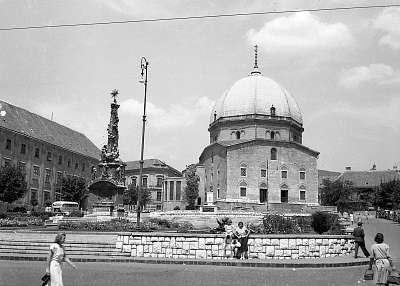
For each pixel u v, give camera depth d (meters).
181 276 17.95
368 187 140.88
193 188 100.38
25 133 85.56
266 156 91.56
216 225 61.22
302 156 94.12
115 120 54.62
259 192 89.94
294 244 24.81
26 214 59.50
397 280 14.43
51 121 105.81
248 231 24.36
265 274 19.09
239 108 98.31
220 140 99.06
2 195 69.12
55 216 55.53
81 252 24.48
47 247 25.17
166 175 141.38
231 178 88.75
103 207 52.09
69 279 16.77
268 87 100.81
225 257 24.02
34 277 17.14
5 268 19.73
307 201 92.38
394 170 149.00
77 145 108.00
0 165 77.69
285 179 91.75
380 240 14.87
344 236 27.08
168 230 38.41
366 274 17.84
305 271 20.56
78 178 91.75
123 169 54.66
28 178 85.56
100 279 16.86
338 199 106.31
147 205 118.31
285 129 97.25
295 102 105.06
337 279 17.97
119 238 24.66
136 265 21.64
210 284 16.03
